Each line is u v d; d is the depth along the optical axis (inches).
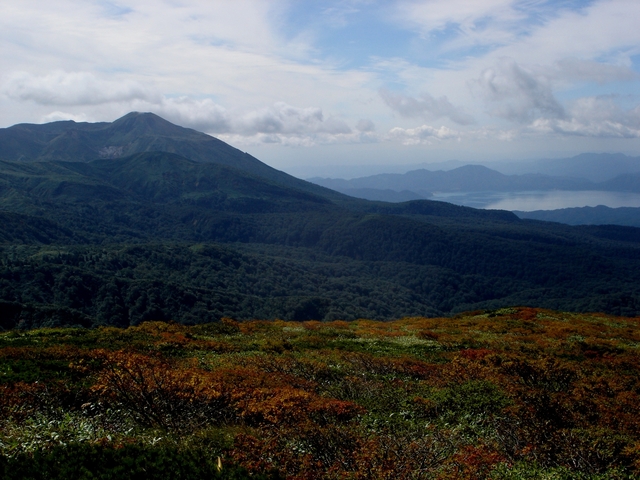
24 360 652.1
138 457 365.1
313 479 377.1
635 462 425.1
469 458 410.0
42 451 362.9
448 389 654.5
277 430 468.4
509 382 681.0
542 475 403.5
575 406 581.3
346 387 684.1
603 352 1079.6
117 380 497.0
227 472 366.6
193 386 525.0
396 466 389.7
